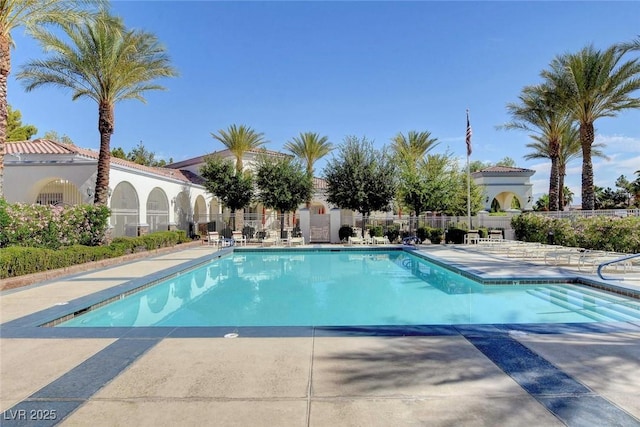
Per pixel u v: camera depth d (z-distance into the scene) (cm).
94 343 477
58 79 1573
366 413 304
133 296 917
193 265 1370
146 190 2123
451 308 834
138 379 371
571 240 1678
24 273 986
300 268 1484
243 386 354
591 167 1820
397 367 396
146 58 1698
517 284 1009
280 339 489
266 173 2472
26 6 1159
